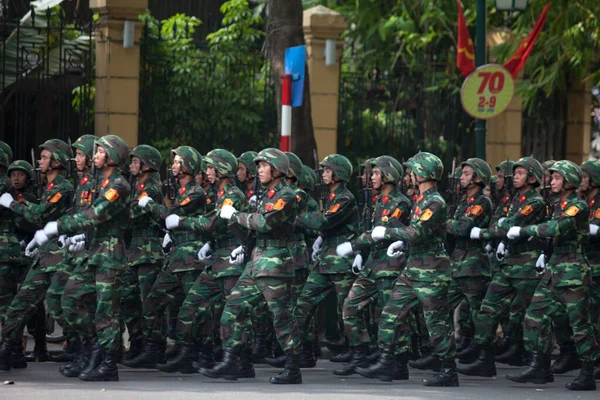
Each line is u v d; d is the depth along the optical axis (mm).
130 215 24953
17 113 35500
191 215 25688
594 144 53844
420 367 27062
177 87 38906
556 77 42812
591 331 24109
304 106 33750
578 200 24234
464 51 34312
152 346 25766
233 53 40625
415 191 27938
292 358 23750
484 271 27578
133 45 35875
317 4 46500
